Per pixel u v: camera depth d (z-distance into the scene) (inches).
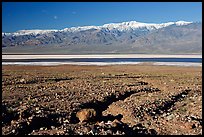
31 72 2097.7
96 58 5226.4
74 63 3619.6
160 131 749.3
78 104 957.8
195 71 2422.5
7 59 4731.8
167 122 823.1
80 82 1476.4
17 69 2561.5
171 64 3417.8
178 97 1176.2
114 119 859.4
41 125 758.5
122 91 1219.2
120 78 1734.7
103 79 1653.5
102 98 1067.3
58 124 779.4
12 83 1364.4
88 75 1876.2
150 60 4416.8
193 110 976.3
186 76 1921.8
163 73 2188.7
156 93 1219.2
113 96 1130.0
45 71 2281.0
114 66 3061.0
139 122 816.9
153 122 819.4
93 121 818.2
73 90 1210.0
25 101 966.4
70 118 828.6
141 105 986.7
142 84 1496.1
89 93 1149.7
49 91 1172.5
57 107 909.2
